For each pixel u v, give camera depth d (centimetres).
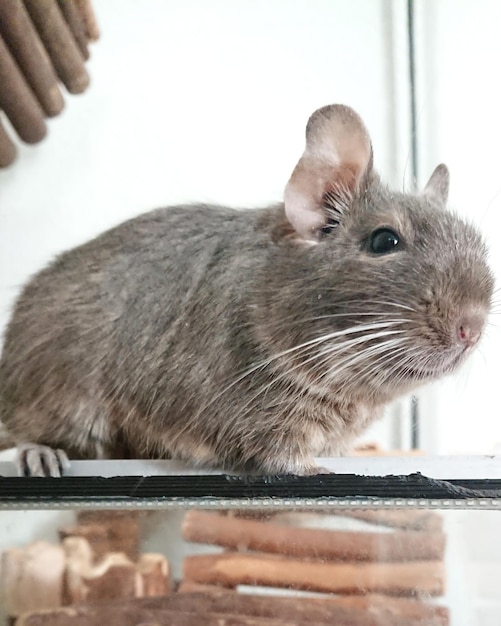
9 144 31
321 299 21
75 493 20
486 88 33
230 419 23
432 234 21
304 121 32
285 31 32
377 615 21
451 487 20
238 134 32
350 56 33
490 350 32
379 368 22
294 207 22
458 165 33
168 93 32
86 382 25
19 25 28
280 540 22
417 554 21
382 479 21
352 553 21
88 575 21
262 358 22
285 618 21
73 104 32
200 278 24
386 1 33
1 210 31
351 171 22
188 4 32
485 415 34
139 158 32
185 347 23
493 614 21
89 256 26
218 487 21
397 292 21
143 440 25
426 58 33
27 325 26
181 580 22
